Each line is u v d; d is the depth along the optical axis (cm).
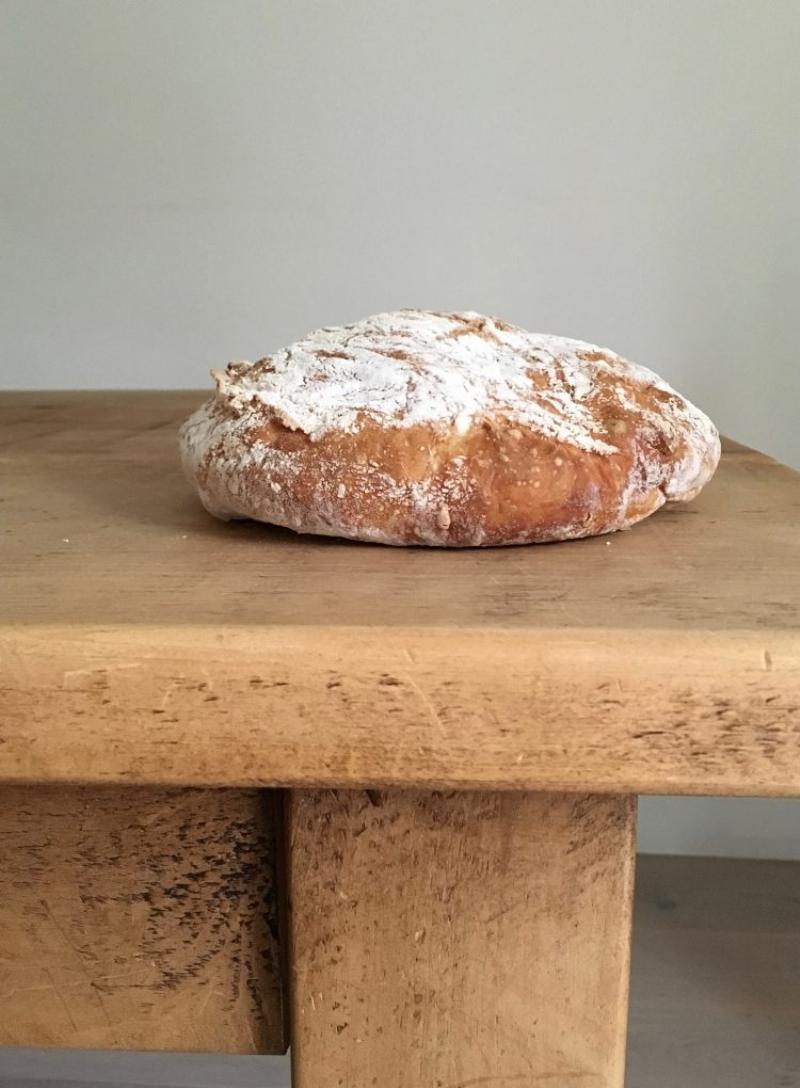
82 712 51
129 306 160
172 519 72
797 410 150
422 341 73
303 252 155
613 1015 56
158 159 153
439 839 54
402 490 63
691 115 142
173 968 58
